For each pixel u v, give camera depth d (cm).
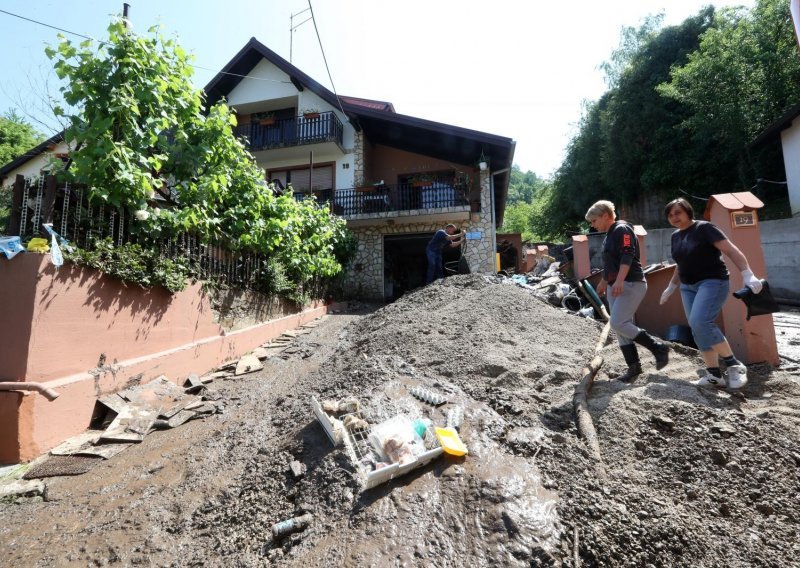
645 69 1933
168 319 521
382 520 195
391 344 477
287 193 833
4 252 348
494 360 377
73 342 387
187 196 561
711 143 1566
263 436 321
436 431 239
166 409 435
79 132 425
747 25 1326
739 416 265
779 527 188
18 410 334
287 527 205
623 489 204
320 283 1098
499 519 185
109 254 423
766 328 378
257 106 1653
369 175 1559
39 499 291
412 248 1758
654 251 1099
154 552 221
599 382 339
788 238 914
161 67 507
